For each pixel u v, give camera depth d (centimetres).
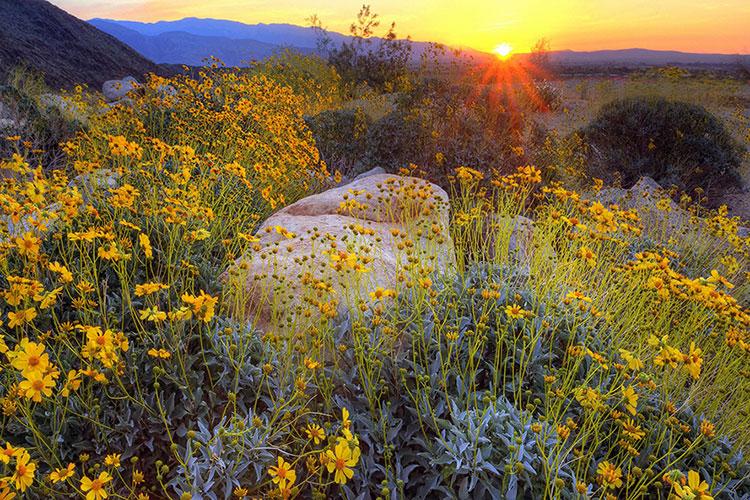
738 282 521
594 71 3300
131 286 324
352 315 295
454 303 304
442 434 236
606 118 1062
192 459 212
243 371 263
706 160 956
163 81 771
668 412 258
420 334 275
